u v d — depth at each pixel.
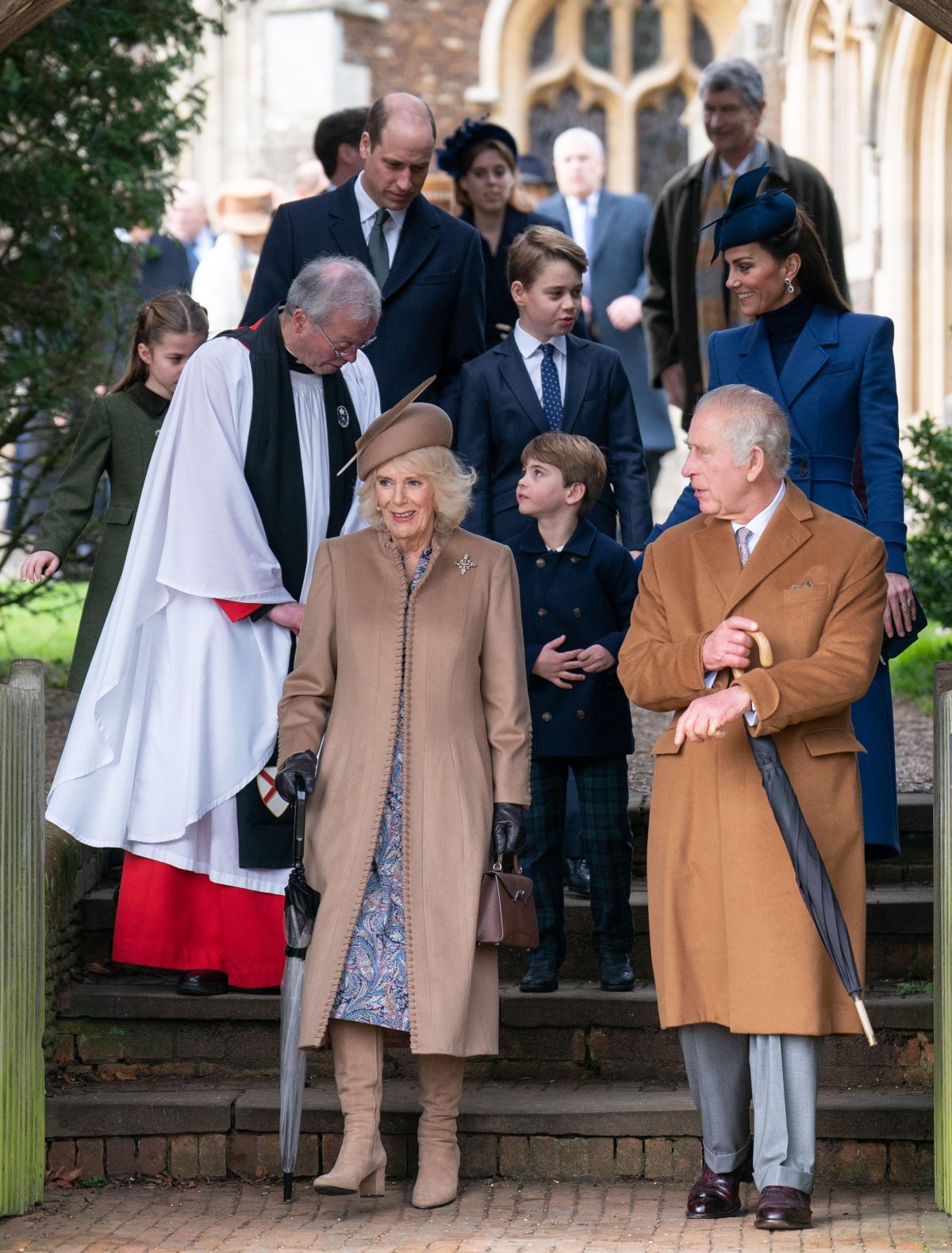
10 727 9.87
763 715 9.27
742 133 17.42
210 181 42.56
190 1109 10.91
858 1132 10.73
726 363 11.78
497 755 10.38
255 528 11.68
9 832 9.84
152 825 11.66
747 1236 9.40
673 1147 10.73
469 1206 10.20
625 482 13.26
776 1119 9.52
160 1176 10.89
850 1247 9.11
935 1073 10.19
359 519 12.21
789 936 9.42
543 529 12.25
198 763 11.59
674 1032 11.69
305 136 42.38
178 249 27.67
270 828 11.75
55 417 19.80
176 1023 11.86
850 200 35.97
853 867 9.67
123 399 13.26
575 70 43.41
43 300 19.16
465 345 13.98
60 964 12.12
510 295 16.06
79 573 20.52
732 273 11.50
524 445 12.92
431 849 10.05
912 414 31.61
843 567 9.78
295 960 10.02
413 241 13.72
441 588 10.36
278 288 13.71
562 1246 9.25
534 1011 11.74
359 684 10.26
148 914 11.77
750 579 9.77
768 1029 9.37
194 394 11.72
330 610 10.48
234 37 42.31
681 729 9.30
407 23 43.19
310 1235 9.58
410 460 10.19
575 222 24.31
